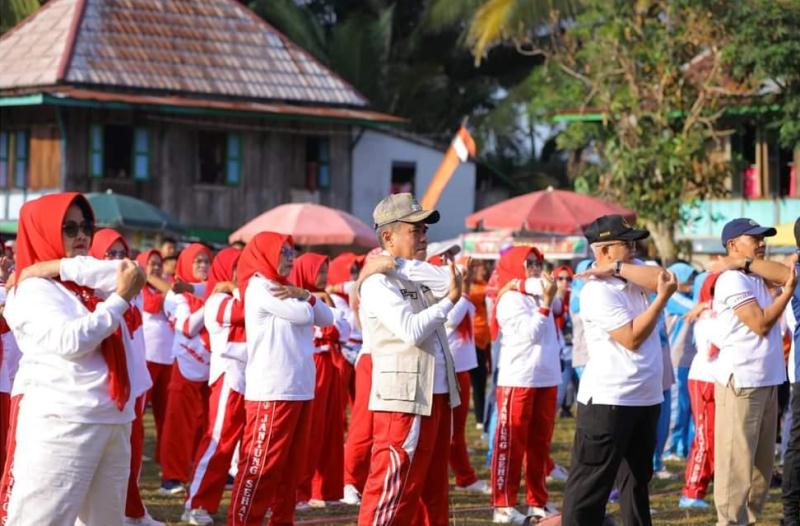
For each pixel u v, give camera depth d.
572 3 37.56
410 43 53.28
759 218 30.33
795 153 29.78
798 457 11.91
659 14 29.92
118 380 8.34
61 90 34.34
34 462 8.17
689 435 17.64
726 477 11.69
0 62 36.94
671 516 13.61
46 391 8.22
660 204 28.25
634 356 10.25
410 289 9.89
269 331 11.30
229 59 38.41
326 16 56.75
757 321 11.45
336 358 13.97
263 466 11.20
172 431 14.67
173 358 14.84
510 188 48.59
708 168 28.50
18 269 8.56
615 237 10.41
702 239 30.62
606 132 30.58
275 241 11.59
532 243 25.88
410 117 52.19
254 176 37.91
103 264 8.36
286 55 39.59
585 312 10.34
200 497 12.70
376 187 40.59
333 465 13.98
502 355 13.35
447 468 10.13
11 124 36.47
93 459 8.27
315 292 13.91
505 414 13.19
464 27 51.44
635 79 28.92
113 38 37.03
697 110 28.03
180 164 36.59
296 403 11.33
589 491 10.30
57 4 38.53
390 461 9.62
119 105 34.41
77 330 8.07
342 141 39.59
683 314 17.08
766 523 13.12
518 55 54.06
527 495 13.46
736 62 27.81
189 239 32.50
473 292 20.61
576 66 34.66
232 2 39.94
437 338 9.91
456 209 42.75
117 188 35.66
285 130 38.34
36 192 35.72
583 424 10.32
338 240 25.39
